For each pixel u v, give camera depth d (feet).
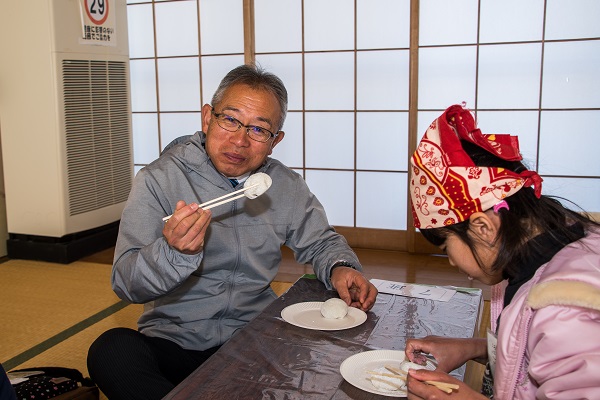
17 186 13.35
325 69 13.73
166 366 5.25
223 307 5.63
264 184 4.66
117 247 5.22
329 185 14.25
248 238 5.77
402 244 13.74
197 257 4.56
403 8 12.89
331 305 4.84
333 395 3.55
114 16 14.16
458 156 3.32
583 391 2.71
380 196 13.88
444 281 11.51
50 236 13.34
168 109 15.42
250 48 14.01
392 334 4.54
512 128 12.68
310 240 6.10
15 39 12.75
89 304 10.48
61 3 12.69
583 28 11.91
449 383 3.26
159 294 4.72
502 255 3.27
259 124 5.26
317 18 13.55
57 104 12.78
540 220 3.25
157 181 5.51
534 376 2.93
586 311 2.81
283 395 3.55
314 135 14.12
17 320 9.74
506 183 3.22
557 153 12.52
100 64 13.84
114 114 14.43
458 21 12.56
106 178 14.33
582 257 3.05
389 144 13.58
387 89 13.35
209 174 5.66
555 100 12.32
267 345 4.28
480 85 12.70
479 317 5.20
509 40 12.35
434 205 3.38
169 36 14.98
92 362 4.76
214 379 3.74
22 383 5.99
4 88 13.00
